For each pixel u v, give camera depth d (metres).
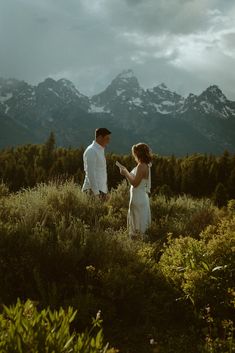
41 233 5.57
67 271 5.28
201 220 7.82
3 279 5.08
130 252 5.65
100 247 5.58
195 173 40.41
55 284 4.94
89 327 4.49
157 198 10.70
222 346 4.02
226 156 42.34
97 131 8.90
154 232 7.60
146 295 4.93
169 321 4.70
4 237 5.42
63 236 5.74
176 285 4.95
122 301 4.80
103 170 8.97
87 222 7.69
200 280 4.61
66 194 8.36
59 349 2.85
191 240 5.36
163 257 5.48
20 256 5.27
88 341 2.95
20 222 6.09
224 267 4.70
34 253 5.29
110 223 7.98
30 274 5.12
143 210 7.86
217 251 4.99
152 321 4.71
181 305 4.76
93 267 5.01
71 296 5.00
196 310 4.63
